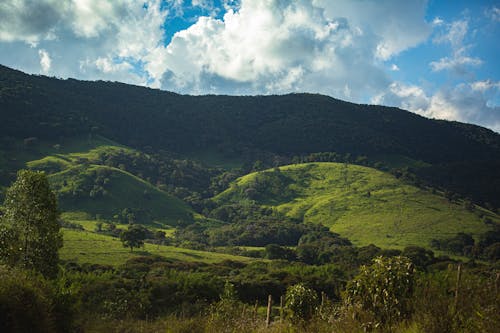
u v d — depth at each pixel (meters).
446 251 125.50
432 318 7.80
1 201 116.88
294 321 12.29
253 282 51.94
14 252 23.62
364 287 9.52
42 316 12.59
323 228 153.12
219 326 15.50
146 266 70.19
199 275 53.12
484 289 8.02
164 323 19.05
